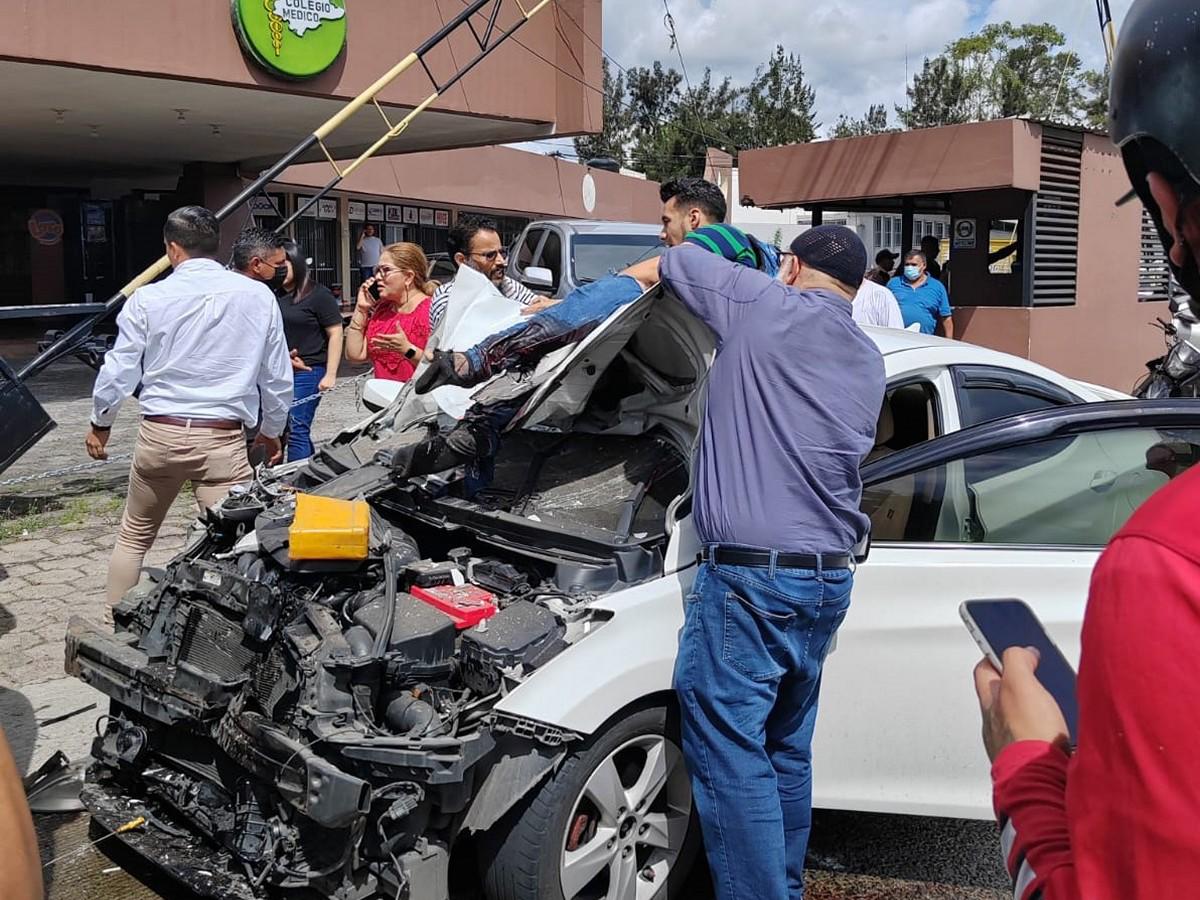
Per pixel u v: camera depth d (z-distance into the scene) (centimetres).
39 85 1059
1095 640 100
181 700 312
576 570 328
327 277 2281
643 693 304
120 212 2150
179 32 995
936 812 345
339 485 381
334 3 1084
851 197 1202
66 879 342
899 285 1090
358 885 275
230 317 468
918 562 339
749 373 288
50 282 2283
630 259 1067
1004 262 1289
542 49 1305
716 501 288
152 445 466
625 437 391
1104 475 377
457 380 332
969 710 342
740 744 285
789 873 314
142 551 491
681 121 4566
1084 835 99
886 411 383
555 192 2956
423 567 338
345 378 1437
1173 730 92
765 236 3053
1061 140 1193
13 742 424
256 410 491
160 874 346
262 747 278
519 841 291
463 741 272
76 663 350
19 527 719
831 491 287
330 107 1206
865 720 336
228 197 1877
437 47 1194
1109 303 1320
